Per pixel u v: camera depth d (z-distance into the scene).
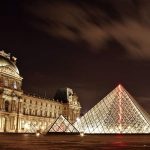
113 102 134.75
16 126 176.25
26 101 195.88
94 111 136.25
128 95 134.50
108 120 132.00
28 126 192.88
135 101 138.38
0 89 162.88
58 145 45.47
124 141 64.19
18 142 54.22
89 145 46.84
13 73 175.25
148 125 126.88
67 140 67.00
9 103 171.62
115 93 136.00
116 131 129.38
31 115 197.62
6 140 63.94
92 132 131.75
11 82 173.75
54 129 128.62
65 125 129.75
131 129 128.62
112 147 42.09
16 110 176.50
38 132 133.62
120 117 131.50
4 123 166.62
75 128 129.00
